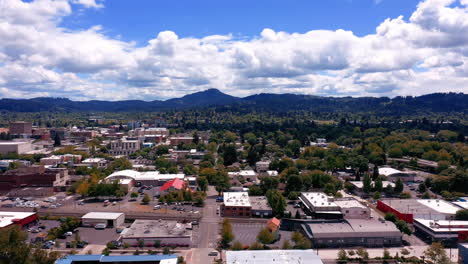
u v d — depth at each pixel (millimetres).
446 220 165125
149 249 141250
